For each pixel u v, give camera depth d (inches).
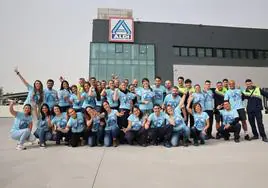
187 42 876.0
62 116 240.5
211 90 285.0
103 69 803.4
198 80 861.2
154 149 212.4
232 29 912.9
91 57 803.4
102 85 284.4
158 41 858.8
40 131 227.6
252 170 141.6
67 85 280.4
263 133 253.3
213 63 882.1
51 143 250.2
